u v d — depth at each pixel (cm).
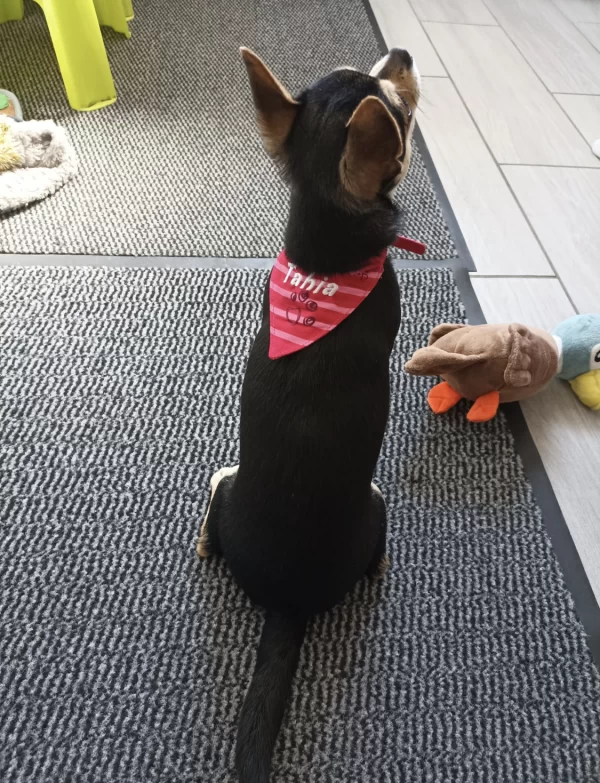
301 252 76
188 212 176
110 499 119
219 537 96
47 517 115
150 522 116
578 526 121
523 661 103
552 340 135
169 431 129
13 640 101
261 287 158
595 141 209
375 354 78
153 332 146
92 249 164
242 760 79
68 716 94
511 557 116
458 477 126
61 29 185
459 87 230
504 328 128
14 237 165
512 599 110
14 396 132
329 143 71
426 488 124
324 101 73
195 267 162
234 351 144
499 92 231
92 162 188
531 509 122
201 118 206
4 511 115
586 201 191
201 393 136
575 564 115
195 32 241
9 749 91
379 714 97
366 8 268
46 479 120
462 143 206
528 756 94
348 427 77
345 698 98
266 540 84
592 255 175
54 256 161
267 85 72
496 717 98
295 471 77
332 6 266
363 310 77
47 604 105
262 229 173
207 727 94
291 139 75
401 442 131
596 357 135
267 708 83
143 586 108
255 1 262
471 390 130
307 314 76
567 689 101
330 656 102
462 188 191
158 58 228
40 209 173
